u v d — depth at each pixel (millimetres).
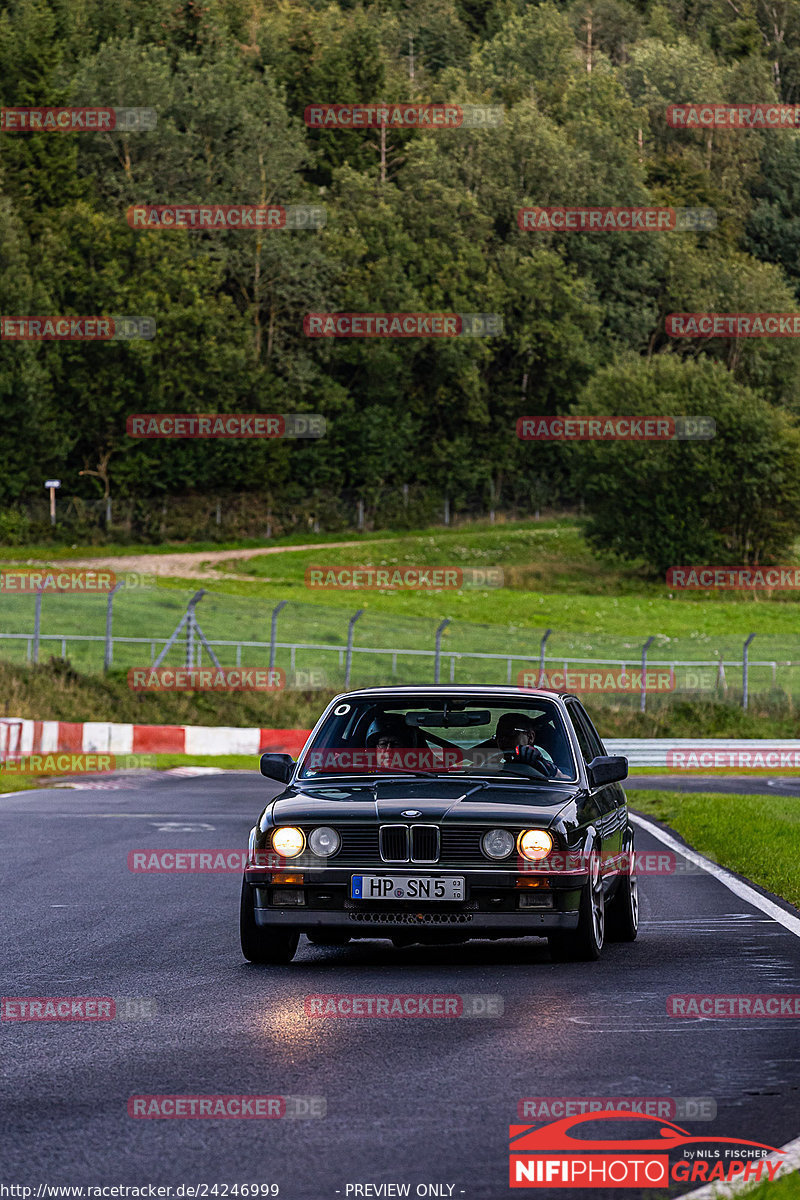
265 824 33219
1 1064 23672
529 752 36031
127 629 187000
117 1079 22594
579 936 33125
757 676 180875
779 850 56969
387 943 38312
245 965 33656
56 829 66500
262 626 197750
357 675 163625
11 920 40844
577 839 32844
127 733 124938
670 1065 23375
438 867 32094
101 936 38000
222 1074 22859
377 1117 20297
